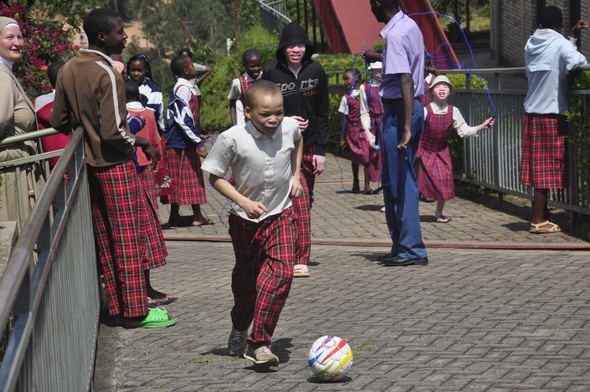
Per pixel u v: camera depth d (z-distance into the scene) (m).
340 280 11.14
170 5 103.62
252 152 7.54
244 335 8.15
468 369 7.52
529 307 9.38
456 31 45.34
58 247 5.60
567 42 13.26
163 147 16.20
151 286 11.17
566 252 12.35
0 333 3.13
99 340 9.01
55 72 10.79
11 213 9.99
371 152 18.95
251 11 72.75
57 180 5.48
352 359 7.42
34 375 4.06
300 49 11.80
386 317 9.28
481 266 11.54
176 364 8.12
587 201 13.12
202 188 16.61
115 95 8.75
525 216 15.45
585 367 7.45
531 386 7.03
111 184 9.02
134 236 9.20
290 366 7.86
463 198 17.86
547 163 13.46
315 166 11.97
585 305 9.37
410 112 11.54
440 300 9.86
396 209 11.95
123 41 8.98
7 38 9.98
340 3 38.97
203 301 10.45
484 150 16.88
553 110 13.29
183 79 16.61
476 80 18.05
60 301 5.53
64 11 18.31
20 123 10.02
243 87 14.12
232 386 7.40
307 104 11.90
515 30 40.47
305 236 11.41
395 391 7.07
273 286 7.58
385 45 11.77
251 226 7.68
